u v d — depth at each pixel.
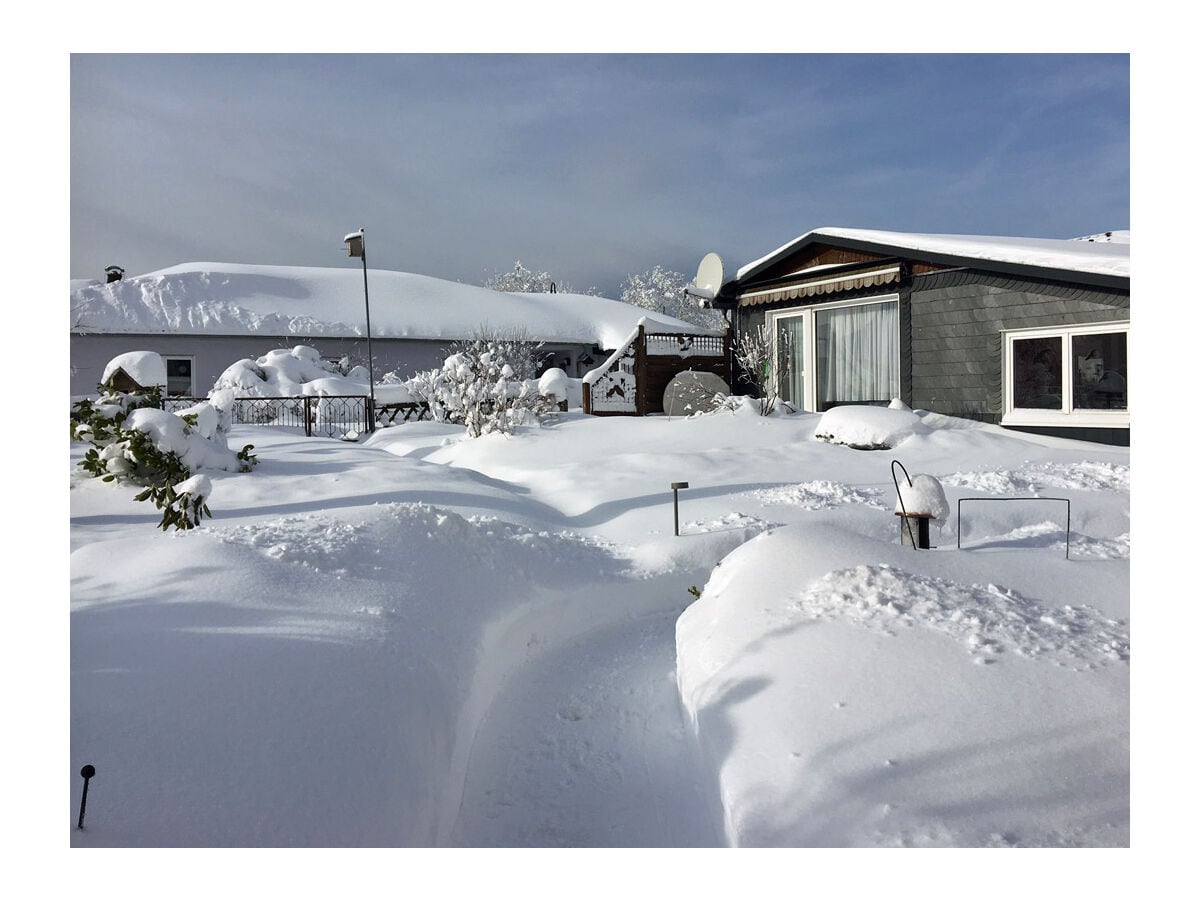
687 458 10.91
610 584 6.63
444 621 4.80
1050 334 11.69
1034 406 11.96
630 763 4.01
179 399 21.48
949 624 3.59
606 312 38.28
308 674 3.51
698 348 17.22
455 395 14.78
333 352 29.52
